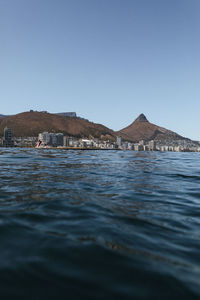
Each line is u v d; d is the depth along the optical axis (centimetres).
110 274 379
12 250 454
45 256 432
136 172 2050
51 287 338
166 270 399
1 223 615
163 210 834
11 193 1018
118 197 1025
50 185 1247
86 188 1203
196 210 850
